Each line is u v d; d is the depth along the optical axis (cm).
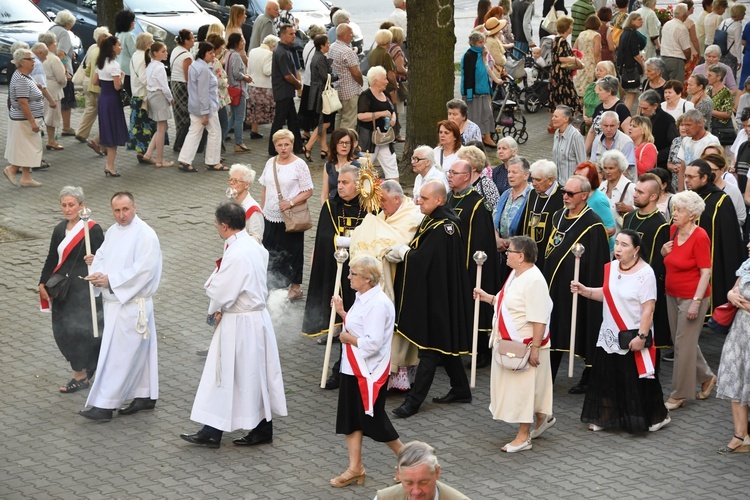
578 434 1752
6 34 4331
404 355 1886
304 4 4716
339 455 1675
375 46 3634
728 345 1672
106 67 3138
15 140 3061
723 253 1955
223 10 4694
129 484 1570
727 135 2867
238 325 1675
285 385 1941
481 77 3359
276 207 2270
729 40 3834
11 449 1686
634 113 3828
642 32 3969
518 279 1653
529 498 1524
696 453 1673
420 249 1823
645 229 1922
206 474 1606
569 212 1903
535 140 3594
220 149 3316
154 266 1795
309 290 2003
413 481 974
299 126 3416
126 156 3456
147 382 1831
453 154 2198
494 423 1795
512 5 4209
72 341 1886
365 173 1925
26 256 2586
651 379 1744
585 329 1889
